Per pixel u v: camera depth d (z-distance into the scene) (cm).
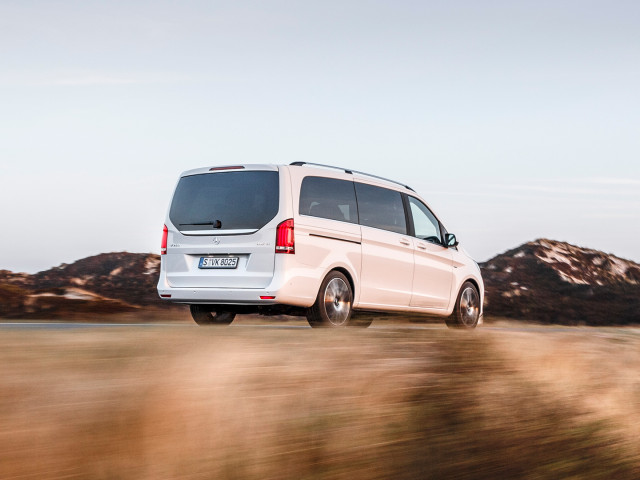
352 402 342
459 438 355
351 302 932
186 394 305
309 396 334
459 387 388
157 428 287
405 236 1018
